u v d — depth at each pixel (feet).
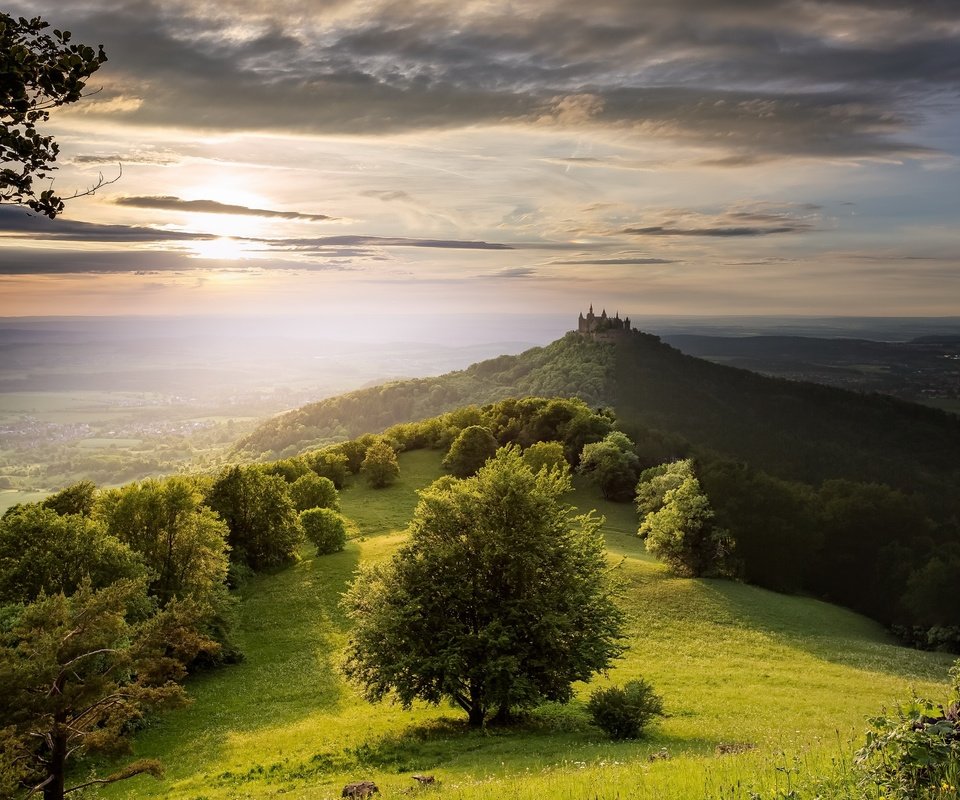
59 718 58.13
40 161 29.81
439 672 98.78
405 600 104.88
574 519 117.50
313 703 134.21
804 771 36.35
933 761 27.20
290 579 228.02
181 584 174.09
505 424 442.50
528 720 107.55
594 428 405.80
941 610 237.25
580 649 102.58
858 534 313.94
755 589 241.76
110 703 60.85
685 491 240.53
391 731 104.47
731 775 40.14
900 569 285.84
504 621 103.14
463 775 72.43
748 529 285.23
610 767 55.62
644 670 150.10
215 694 143.54
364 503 345.51
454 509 113.19
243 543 241.35
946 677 161.89
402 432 460.14
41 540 154.20
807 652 178.09
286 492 256.73
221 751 106.01
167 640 64.34
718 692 131.54
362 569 115.03
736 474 321.73
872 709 118.83
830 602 290.35
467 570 107.76
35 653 58.08
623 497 352.90
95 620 61.31
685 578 232.32
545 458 332.39
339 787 76.38
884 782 28.63
